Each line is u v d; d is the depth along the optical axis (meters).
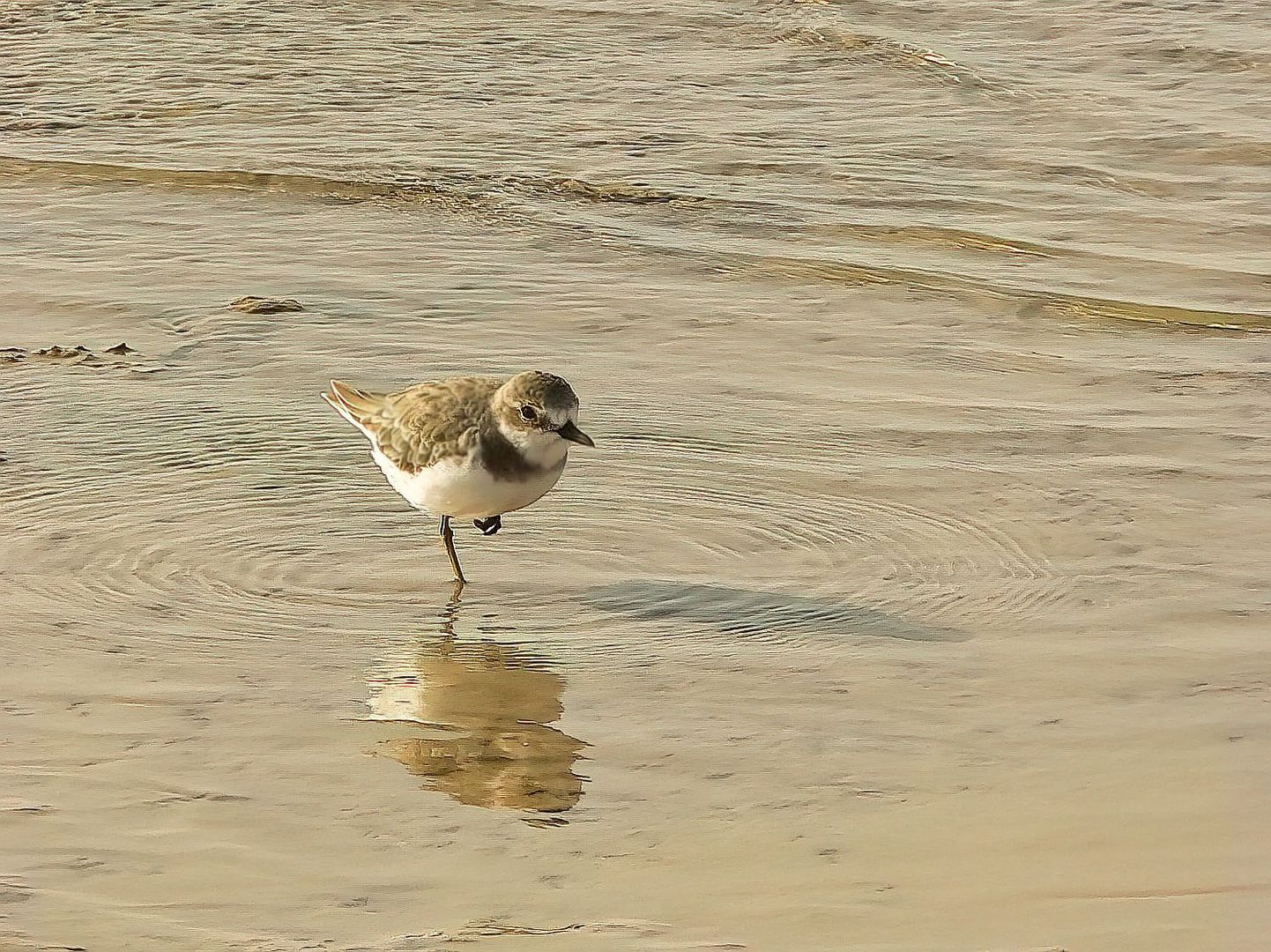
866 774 9.60
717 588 12.16
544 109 23.66
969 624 11.55
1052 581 12.16
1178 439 14.70
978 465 14.18
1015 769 9.62
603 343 16.91
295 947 7.85
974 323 17.55
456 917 8.14
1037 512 13.29
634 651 11.23
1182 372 16.25
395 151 22.11
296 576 12.25
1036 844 8.77
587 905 8.24
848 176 21.55
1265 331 17.36
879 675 10.83
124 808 9.20
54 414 14.77
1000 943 7.79
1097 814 9.09
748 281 18.56
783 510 13.36
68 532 12.71
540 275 18.62
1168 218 20.39
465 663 11.03
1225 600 11.80
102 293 17.80
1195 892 8.23
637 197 20.88
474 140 22.52
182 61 25.16
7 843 8.80
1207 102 23.92
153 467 13.82
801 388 15.85
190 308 17.44
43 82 24.36
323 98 23.89
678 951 7.77
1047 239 19.80
